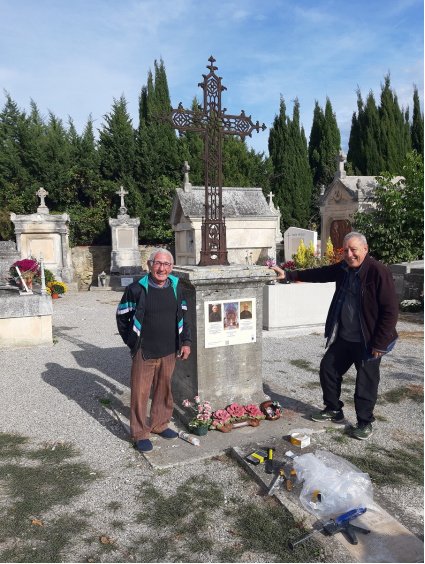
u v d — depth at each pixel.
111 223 18.98
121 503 3.04
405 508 2.96
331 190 16.27
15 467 3.53
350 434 4.02
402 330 8.57
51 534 2.72
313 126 33.00
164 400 3.93
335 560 2.49
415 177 12.39
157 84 27.20
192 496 3.10
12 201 21.47
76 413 4.65
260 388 4.43
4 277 12.03
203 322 4.07
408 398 4.95
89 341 8.08
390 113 28.00
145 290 3.61
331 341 4.07
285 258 18.77
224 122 4.46
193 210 15.54
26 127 22.12
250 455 3.52
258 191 16.91
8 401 5.01
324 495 2.94
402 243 12.38
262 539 2.66
